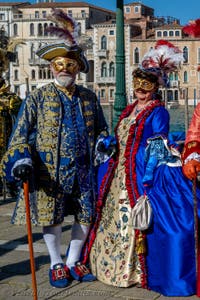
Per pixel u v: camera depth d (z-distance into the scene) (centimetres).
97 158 514
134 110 525
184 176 498
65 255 587
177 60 514
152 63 515
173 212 478
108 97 8862
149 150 493
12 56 980
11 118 962
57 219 497
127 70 8531
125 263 489
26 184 466
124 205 493
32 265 462
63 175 495
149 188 489
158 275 476
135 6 9619
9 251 621
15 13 9250
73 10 9456
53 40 501
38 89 502
